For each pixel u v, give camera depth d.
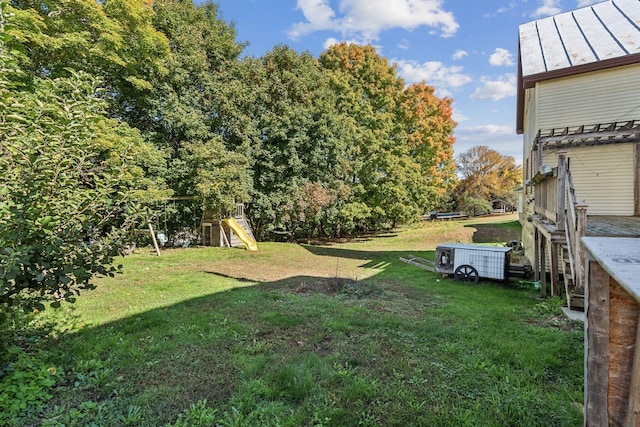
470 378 2.87
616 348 1.31
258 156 13.95
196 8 13.45
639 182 7.12
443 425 2.27
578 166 7.69
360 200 17.25
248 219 15.72
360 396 2.61
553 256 5.50
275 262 9.76
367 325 4.21
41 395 2.57
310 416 2.38
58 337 3.67
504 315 4.69
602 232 4.68
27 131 2.74
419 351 3.43
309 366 3.08
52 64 8.76
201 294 5.75
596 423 1.39
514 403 2.48
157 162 11.00
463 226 20.39
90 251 2.90
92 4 8.45
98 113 3.54
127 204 3.42
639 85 6.84
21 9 7.57
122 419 2.32
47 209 2.70
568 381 2.81
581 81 7.37
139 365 3.10
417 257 11.04
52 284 2.55
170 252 11.15
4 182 2.56
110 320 4.31
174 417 2.36
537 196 7.29
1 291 2.16
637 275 0.93
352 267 9.28
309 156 14.68
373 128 17.84
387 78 18.91
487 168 32.44
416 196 18.55
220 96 12.77
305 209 14.23
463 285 6.88
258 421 2.30
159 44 10.47
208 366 3.10
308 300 5.46
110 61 9.27
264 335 3.88
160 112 11.91
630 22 7.97
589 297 1.43
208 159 11.80
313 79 15.55
